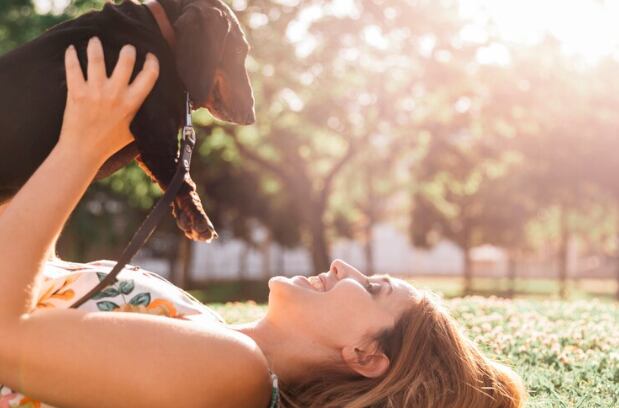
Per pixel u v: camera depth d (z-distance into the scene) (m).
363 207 34.06
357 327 2.87
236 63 3.55
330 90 21.00
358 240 41.41
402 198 37.97
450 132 23.89
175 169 3.10
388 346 2.87
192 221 3.08
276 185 27.67
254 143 22.33
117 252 31.19
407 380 2.79
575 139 25.05
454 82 22.16
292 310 2.92
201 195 29.66
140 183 21.23
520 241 35.59
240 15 19.75
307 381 2.91
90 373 2.28
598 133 25.08
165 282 2.93
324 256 23.11
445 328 2.91
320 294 2.92
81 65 2.93
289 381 2.90
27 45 2.98
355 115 22.34
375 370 2.87
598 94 24.59
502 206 31.97
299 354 2.90
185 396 2.34
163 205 2.55
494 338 4.46
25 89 2.87
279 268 43.47
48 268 2.84
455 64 22.14
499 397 2.88
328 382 2.89
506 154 26.42
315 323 2.89
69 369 2.27
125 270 2.83
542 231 37.34
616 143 25.14
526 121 24.23
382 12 21.23
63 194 2.39
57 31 3.03
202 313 2.77
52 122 2.86
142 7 3.23
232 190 30.98
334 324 2.88
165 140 3.08
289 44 20.17
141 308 2.64
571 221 34.38
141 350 2.32
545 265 54.97
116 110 2.54
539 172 26.98
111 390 2.30
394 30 21.52
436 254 54.53
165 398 2.32
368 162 25.31
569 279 52.50
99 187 25.81
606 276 54.91
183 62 3.20
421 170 25.66
